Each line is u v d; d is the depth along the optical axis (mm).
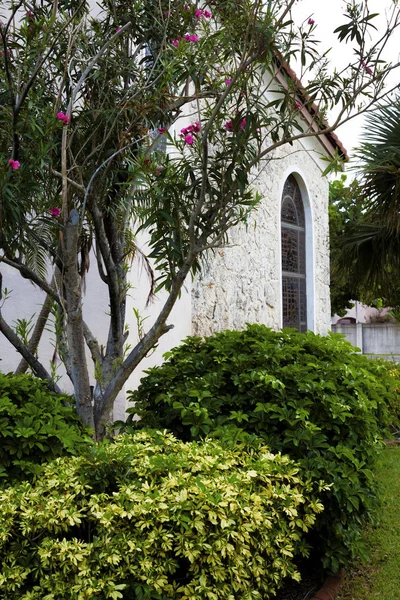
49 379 3625
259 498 2559
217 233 3334
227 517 2439
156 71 3434
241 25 3146
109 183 3445
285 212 9234
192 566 2459
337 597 3295
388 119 7426
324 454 3316
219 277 6809
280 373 3605
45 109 3146
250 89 3287
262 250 8031
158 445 2979
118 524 2391
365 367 4473
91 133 3467
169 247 3275
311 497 3066
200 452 2877
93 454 2664
